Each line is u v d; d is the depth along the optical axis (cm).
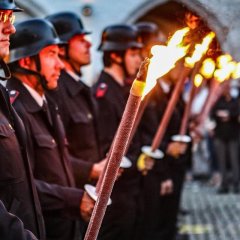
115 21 1988
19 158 367
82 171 542
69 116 576
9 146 359
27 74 475
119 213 642
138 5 1978
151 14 2034
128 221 646
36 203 381
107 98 652
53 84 483
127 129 286
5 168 358
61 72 585
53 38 483
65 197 451
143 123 692
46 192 448
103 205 296
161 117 746
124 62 673
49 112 482
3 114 365
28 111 466
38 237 381
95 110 597
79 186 546
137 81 281
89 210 451
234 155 1423
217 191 1438
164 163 754
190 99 714
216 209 1216
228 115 1403
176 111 777
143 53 758
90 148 588
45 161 468
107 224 639
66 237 480
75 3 1978
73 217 457
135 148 669
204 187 1535
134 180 653
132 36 674
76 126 578
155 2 1952
